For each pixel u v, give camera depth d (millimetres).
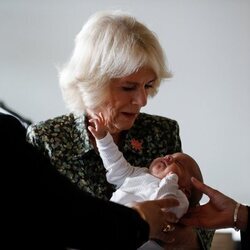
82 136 1514
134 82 1408
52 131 1515
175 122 1663
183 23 2986
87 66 1431
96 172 1515
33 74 3164
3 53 3156
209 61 3014
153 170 1506
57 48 3117
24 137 958
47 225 907
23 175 895
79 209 921
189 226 1385
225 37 2973
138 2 3002
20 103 3199
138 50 1380
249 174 3115
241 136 3082
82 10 3059
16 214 889
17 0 3076
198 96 3061
